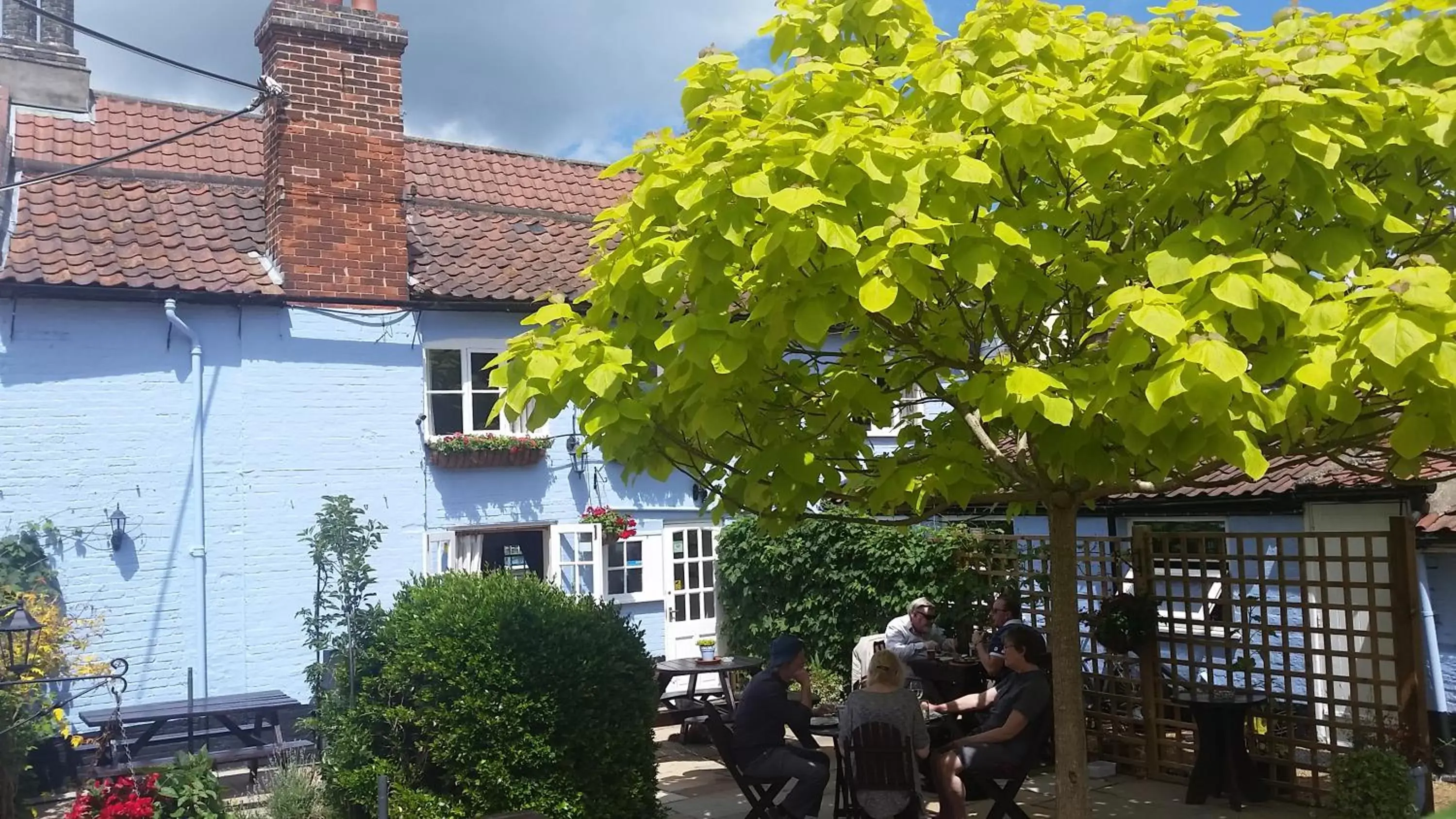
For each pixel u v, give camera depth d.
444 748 6.99
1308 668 8.34
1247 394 4.10
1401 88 4.60
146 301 10.34
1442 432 4.28
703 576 13.53
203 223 11.49
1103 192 5.29
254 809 7.92
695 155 4.81
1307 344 4.23
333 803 7.38
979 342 5.83
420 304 11.58
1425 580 9.47
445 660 7.05
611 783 7.39
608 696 7.42
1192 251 4.36
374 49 11.59
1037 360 5.90
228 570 10.57
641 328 5.28
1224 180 4.52
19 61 12.16
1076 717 5.70
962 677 9.13
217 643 10.46
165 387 10.43
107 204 11.29
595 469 12.65
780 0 6.30
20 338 9.87
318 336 11.16
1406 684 7.77
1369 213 4.50
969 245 4.59
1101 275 5.24
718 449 5.94
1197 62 4.89
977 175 4.48
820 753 7.27
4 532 9.66
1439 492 9.25
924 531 12.05
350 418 11.27
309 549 10.84
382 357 11.48
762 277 4.86
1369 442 5.72
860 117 4.71
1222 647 9.14
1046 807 8.53
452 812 6.89
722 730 7.25
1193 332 4.02
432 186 13.94
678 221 4.85
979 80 4.97
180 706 9.22
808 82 5.53
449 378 12.02
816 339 4.47
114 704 9.81
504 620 7.24
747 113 5.66
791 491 5.70
